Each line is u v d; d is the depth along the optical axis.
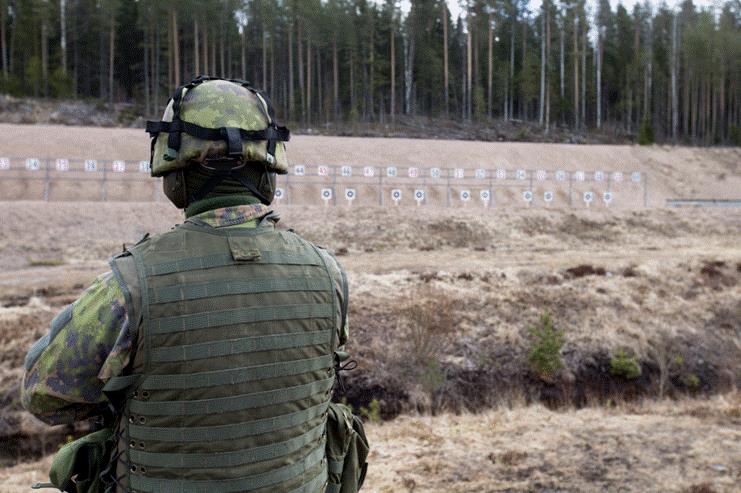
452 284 16.34
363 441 2.42
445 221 25.39
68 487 1.92
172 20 50.19
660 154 44.47
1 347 11.64
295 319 1.93
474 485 7.35
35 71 49.50
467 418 10.96
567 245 24.19
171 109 2.02
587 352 13.93
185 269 1.82
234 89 2.04
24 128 32.12
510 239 24.59
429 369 12.55
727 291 17.42
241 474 1.79
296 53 62.66
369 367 12.38
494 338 13.88
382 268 18.02
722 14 71.12
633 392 13.34
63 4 54.69
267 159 2.03
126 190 28.14
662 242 25.48
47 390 1.77
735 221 29.09
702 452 8.55
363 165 34.53
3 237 19.78
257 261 1.92
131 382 1.75
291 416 1.90
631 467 7.96
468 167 36.47
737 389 13.86
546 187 35.88
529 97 60.47
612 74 66.88
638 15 71.38
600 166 40.62
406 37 62.41
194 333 1.76
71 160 28.11
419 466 7.98
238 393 1.79
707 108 63.47
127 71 57.88
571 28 67.06
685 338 15.00
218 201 1.97
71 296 14.74
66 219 21.69
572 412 11.55
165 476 1.76
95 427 2.05
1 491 7.58
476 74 62.44
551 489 7.25
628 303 16.02
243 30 57.25
